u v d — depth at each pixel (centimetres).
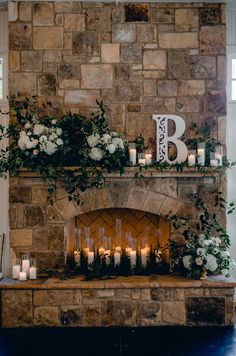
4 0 521
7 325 474
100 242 541
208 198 511
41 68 511
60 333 457
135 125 513
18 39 509
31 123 497
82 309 474
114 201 508
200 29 512
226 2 513
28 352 411
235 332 457
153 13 512
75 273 510
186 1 510
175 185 510
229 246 540
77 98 511
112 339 440
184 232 502
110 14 511
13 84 510
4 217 546
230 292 473
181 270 509
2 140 543
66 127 498
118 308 474
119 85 511
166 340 436
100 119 502
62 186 506
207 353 405
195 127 512
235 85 550
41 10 509
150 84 512
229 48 545
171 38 512
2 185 546
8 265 542
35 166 487
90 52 511
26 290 473
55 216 508
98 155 481
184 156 507
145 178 507
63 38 510
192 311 474
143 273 509
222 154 507
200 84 512
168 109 513
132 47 511
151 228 552
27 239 507
